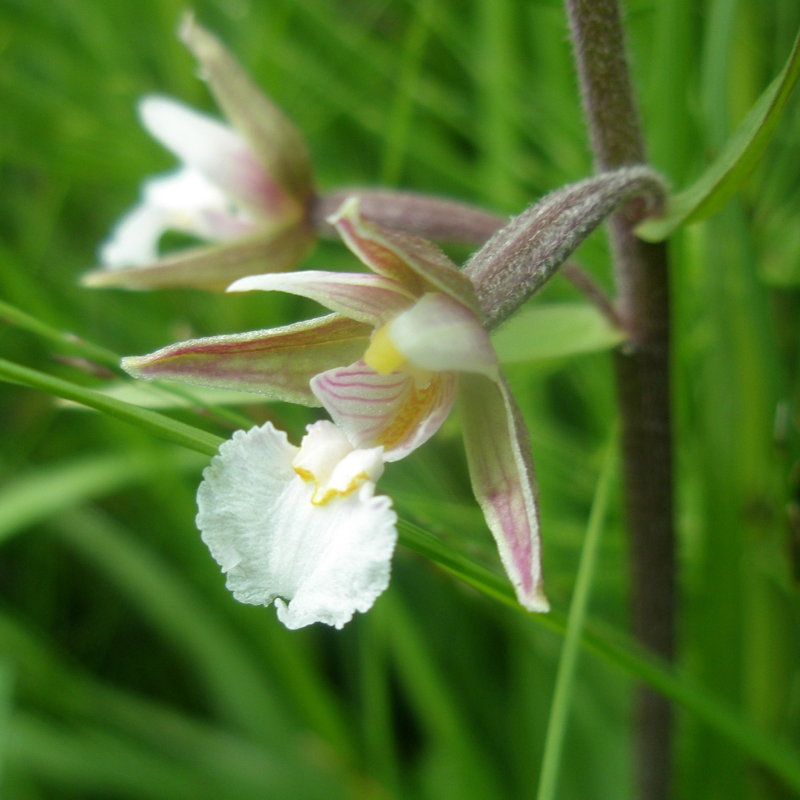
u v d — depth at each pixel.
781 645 0.10
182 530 0.11
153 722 0.11
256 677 0.11
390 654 0.12
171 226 0.11
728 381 0.10
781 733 0.10
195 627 0.11
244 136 0.10
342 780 0.11
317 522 0.07
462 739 0.10
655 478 0.09
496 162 0.11
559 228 0.07
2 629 0.11
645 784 0.09
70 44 0.13
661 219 0.08
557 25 0.11
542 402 0.11
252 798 0.11
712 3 0.09
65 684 0.11
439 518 0.10
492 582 0.08
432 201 0.09
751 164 0.08
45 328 0.08
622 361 0.09
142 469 0.11
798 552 0.10
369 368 0.07
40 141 0.12
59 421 0.13
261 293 0.12
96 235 0.13
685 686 0.08
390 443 0.07
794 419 0.10
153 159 0.12
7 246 0.13
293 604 0.07
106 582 0.12
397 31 0.13
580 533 0.10
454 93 0.13
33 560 0.12
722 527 0.10
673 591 0.09
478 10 0.12
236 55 0.13
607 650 0.08
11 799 0.10
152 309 0.12
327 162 0.13
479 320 0.07
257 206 0.10
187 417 0.10
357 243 0.07
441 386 0.08
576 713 0.11
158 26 0.13
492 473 0.07
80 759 0.10
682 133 0.10
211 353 0.07
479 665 0.11
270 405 0.10
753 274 0.09
